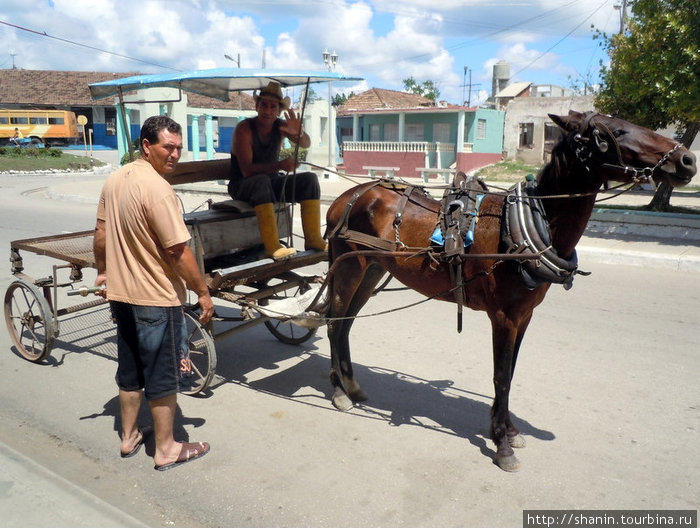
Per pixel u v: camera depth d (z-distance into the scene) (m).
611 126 3.44
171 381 3.76
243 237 5.40
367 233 4.55
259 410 4.73
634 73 12.16
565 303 7.54
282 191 5.43
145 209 3.49
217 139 39.59
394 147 27.58
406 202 4.44
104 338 6.38
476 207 4.01
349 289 4.71
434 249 4.05
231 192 5.47
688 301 7.59
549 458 3.97
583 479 3.74
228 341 6.38
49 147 43.22
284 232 5.61
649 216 12.23
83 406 4.77
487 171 27.61
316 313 4.88
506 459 3.85
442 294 4.21
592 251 10.22
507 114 29.81
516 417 4.53
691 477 3.75
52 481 3.62
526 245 3.63
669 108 11.12
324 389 5.16
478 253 3.91
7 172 29.45
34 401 4.86
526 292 3.76
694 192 18.92
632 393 4.93
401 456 4.02
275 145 5.50
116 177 3.66
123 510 3.46
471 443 4.20
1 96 45.28
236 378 5.39
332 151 26.48
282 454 4.04
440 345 6.14
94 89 5.84
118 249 3.63
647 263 9.69
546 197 3.61
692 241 11.34
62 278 8.85
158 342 3.68
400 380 5.28
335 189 20.98
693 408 4.66
